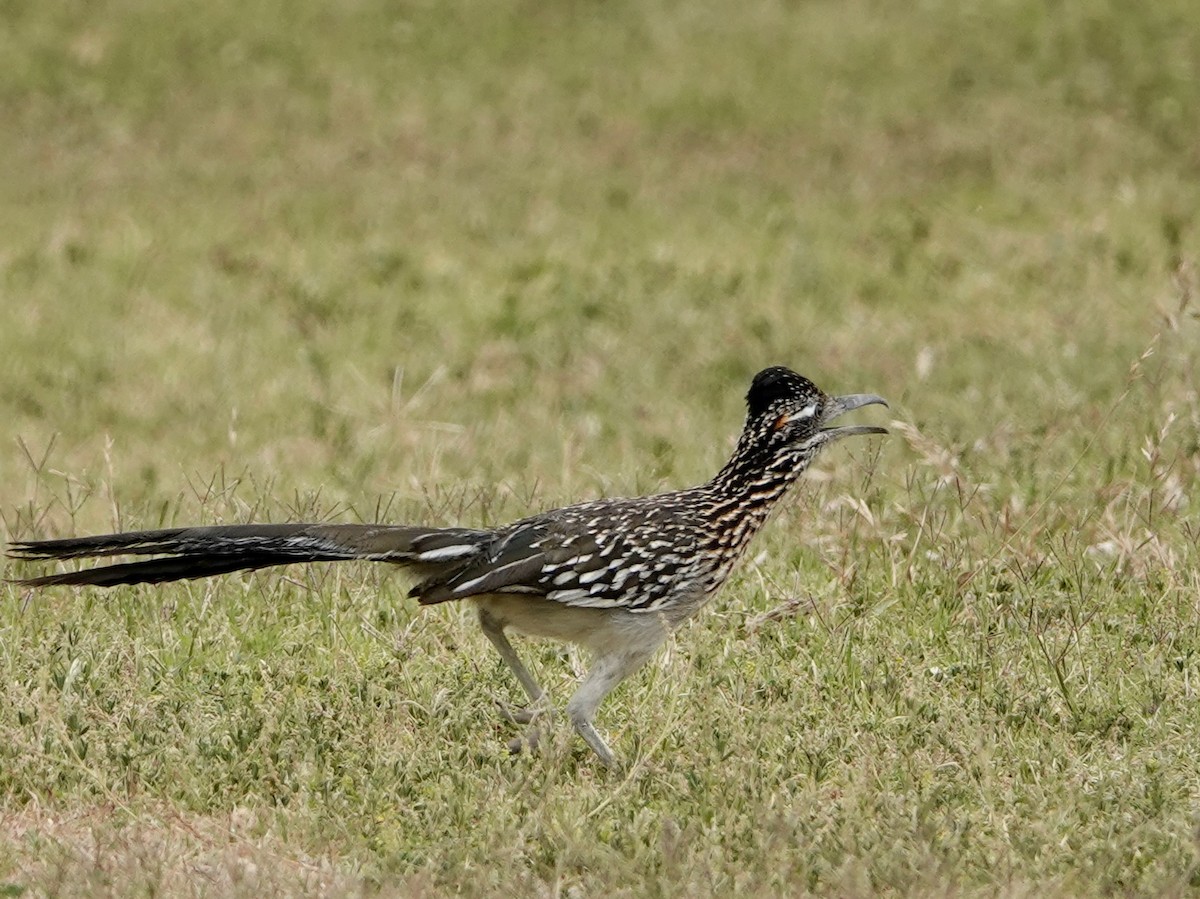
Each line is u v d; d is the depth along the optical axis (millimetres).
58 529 13898
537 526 9680
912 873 7742
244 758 9156
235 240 26266
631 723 9781
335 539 9492
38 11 35906
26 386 19734
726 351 20391
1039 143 29203
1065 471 13750
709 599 10078
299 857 8336
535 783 8922
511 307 22578
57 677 9945
